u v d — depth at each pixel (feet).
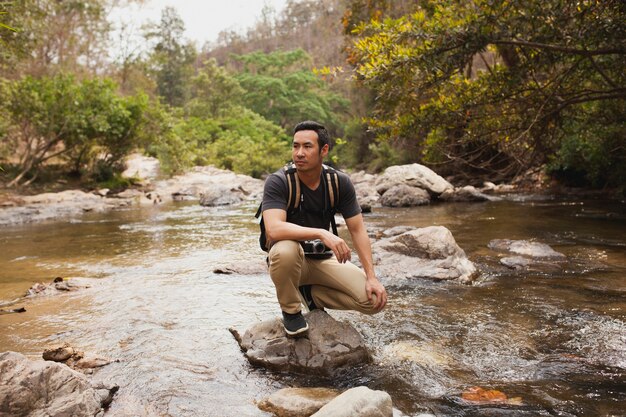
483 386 7.42
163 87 165.99
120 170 58.23
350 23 46.14
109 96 51.93
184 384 7.76
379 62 21.86
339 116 153.69
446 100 25.12
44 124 48.88
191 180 60.44
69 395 6.63
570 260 15.92
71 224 30.35
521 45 21.56
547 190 41.42
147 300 12.61
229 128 118.83
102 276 15.70
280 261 8.13
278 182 8.48
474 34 20.33
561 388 7.29
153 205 42.47
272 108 151.33
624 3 19.40
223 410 6.91
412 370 8.06
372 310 8.66
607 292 12.29
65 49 77.51
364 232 8.91
